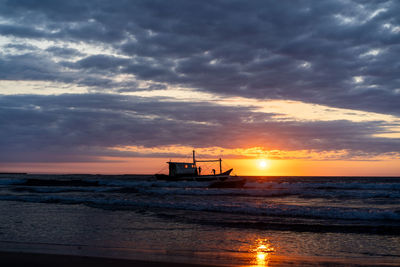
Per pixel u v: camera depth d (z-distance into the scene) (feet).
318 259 27.58
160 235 38.22
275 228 42.11
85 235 38.06
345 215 51.26
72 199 77.36
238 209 58.49
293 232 39.83
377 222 46.73
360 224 44.70
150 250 30.50
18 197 82.48
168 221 48.11
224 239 36.06
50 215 54.39
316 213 53.26
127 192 113.19
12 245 32.32
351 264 25.66
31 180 189.78
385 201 80.28
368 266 25.12
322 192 100.89
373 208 63.87
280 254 29.19
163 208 63.62
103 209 61.87
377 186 136.56
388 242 34.68
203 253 29.35
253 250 30.91
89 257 27.07
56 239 35.76
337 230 40.73
